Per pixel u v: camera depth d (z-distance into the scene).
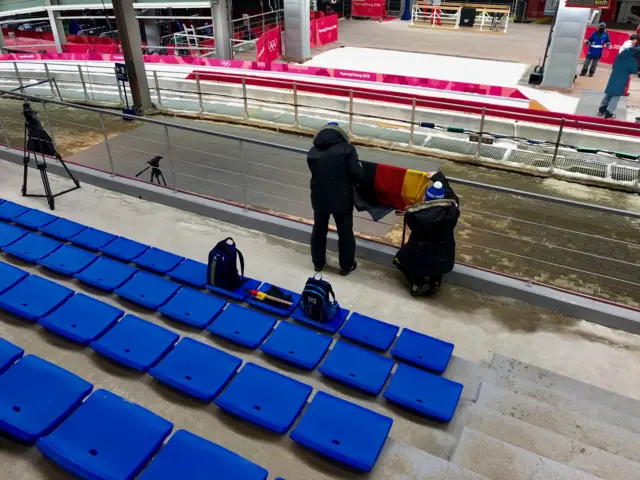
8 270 4.95
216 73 13.55
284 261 5.84
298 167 9.34
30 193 7.16
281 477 3.20
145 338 4.14
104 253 5.68
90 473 2.95
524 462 3.13
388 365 4.06
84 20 24.61
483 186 4.86
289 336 4.33
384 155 10.53
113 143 10.30
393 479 3.09
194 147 10.26
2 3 17.94
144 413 3.33
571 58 13.42
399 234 6.95
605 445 3.53
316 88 11.95
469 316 5.09
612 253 6.83
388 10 27.66
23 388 3.49
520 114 10.61
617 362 4.59
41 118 11.72
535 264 6.44
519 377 4.30
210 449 3.09
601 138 10.80
